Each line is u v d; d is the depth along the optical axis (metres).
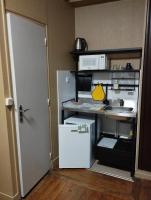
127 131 3.09
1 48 1.81
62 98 2.95
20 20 1.99
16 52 1.96
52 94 2.70
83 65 2.96
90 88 3.21
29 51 2.16
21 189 2.17
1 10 1.78
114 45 3.02
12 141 2.02
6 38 1.85
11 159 2.02
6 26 1.85
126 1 2.83
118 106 2.93
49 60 2.58
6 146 1.98
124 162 2.64
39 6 2.29
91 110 2.74
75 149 2.73
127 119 2.66
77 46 3.05
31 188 2.33
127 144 2.84
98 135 3.12
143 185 2.38
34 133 2.34
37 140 2.41
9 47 1.89
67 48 3.04
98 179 2.53
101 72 3.12
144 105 2.35
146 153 2.44
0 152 2.04
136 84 2.93
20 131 2.08
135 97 2.96
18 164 2.12
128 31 2.89
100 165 2.86
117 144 2.85
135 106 2.88
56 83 2.79
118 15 2.92
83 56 2.94
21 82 2.06
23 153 2.15
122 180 2.49
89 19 3.13
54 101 2.77
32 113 2.28
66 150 2.74
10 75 1.93
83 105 2.97
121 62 2.99
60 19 2.79
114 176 2.58
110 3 2.94
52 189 2.34
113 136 3.15
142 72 2.29
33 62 2.25
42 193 2.27
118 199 2.15
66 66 3.04
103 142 2.91
